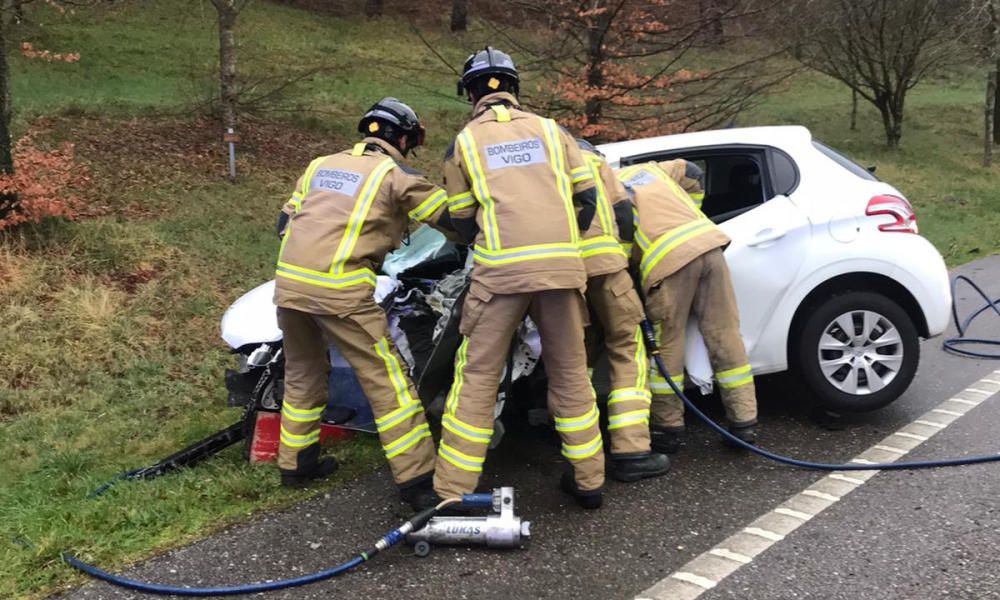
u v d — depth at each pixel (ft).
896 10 56.34
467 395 11.07
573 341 11.07
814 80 82.02
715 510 11.49
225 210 28.99
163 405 16.63
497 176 10.69
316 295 11.12
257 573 10.18
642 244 12.92
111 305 20.08
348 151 12.03
